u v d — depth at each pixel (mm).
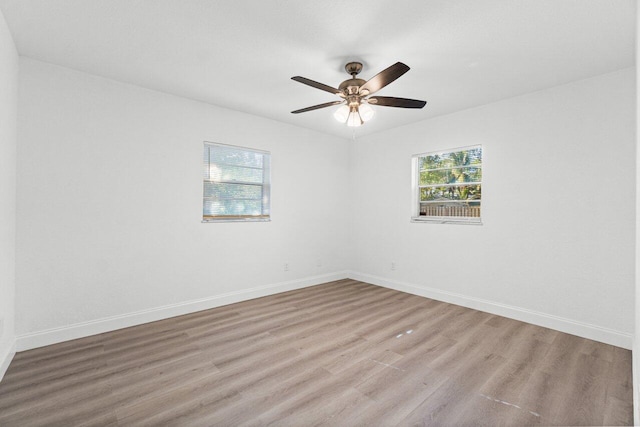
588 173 2766
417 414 1729
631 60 2445
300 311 3490
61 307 2646
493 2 1797
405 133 4320
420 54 2400
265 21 2010
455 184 3854
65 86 2658
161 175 3211
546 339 2729
